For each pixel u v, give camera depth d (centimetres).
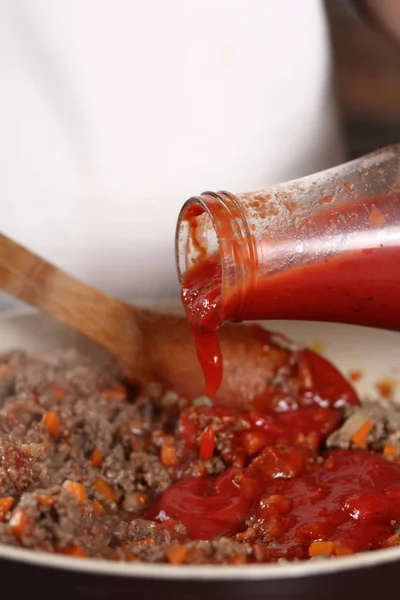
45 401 52
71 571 39
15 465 46
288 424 52
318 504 47
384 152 49
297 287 47
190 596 38
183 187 64
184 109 62
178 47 61
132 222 64
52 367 56
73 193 63
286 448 50
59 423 51
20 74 61
